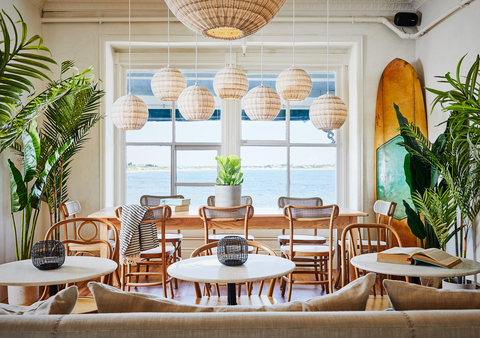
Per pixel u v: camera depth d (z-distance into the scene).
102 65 4.96
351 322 1.00
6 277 1.90
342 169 5.44
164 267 3.39
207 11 1.53
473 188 3.12
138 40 5.00
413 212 3.78
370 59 5.05
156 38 5.01
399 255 2.14
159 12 5.03
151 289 4.04
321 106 3.67
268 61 5.37
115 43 5.07
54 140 4.29
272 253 2.44
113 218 3.66
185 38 5.02
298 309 1.19
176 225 3.75
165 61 5.38
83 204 4.92
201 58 5.39
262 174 5.55
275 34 5.03
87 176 4.93
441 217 3.35
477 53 3.74
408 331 0.98
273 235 5.32
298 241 4.18
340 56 5.39
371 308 3.14
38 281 1.82
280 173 5.56
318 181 5.57
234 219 3.45
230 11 1.52
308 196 5.55
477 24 3.73
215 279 1.78
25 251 3.75
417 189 3.78
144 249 3.34
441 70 4.42
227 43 5.09
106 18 4.91
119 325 0.98
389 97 4.93
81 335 0.96
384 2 4.99
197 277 1.81
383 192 4.87
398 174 4.80
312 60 5.39
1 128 2.34
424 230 3.74
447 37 4.29
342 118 3.68
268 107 3.51
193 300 3.65
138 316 1.01
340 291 1.28
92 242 2.91
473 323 1.00
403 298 1.23
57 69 4.93
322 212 3.47
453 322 1.00
